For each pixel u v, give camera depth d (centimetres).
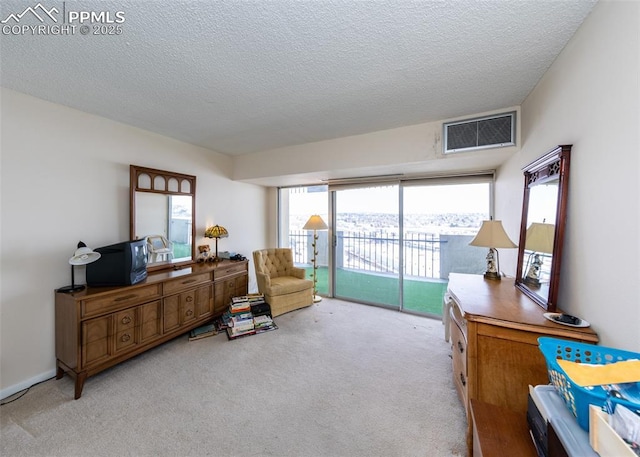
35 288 208
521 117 224
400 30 137
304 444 149
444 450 145
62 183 225
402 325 316
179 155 328
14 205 199
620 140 104
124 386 200
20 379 199
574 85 139
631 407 71
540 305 154
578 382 81
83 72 176
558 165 149
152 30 137
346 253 427
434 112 243
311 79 187
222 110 239
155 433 156
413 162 277
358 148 307
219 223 387
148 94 208
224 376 213
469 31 138
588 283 125
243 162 398
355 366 228
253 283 447
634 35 97
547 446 87
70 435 154
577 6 121
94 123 246
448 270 388
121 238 265
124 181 269
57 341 212
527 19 129
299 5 120
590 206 124
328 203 424
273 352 252
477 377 140
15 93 198
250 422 164
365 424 163
